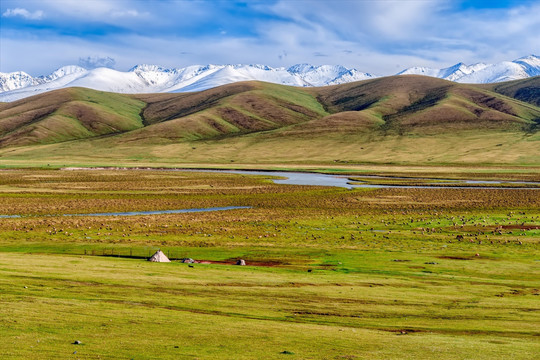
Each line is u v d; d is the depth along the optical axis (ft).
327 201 395.96
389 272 170.50
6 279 129.70
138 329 94.94
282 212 338.95
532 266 184.96
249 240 236.84
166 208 352.49
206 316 107.45
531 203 390.83
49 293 118.73
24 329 90.43
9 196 392.47
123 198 398.42
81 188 455.63
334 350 87.20
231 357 81.41
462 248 222.89
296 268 174.09
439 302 130.72
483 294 140.97
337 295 133.80
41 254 184.34
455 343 93.71
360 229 276.62
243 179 565.12
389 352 86.84
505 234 262.06
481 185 530.68
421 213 341.62
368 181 565.53
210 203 378.53
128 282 135.74
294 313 115.65
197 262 179.73
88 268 151.84
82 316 101.19
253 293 131.95
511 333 103.86
